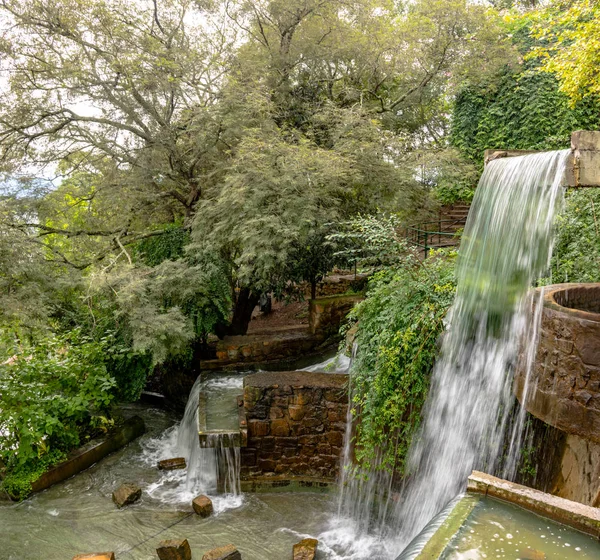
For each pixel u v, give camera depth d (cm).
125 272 718
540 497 202
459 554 178
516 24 1063
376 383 460
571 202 591
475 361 403
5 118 788
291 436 584
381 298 512
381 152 795
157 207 921
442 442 436
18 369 630
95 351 707
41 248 764
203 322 845
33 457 601
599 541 184
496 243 389
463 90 1155
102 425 722
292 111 953
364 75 1014
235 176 699
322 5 894
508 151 415
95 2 725
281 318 1172
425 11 910
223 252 851
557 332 295
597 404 267
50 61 771
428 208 926
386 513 509
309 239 743
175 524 524
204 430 582
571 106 752
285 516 536
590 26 615
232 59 860
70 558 471
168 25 832
